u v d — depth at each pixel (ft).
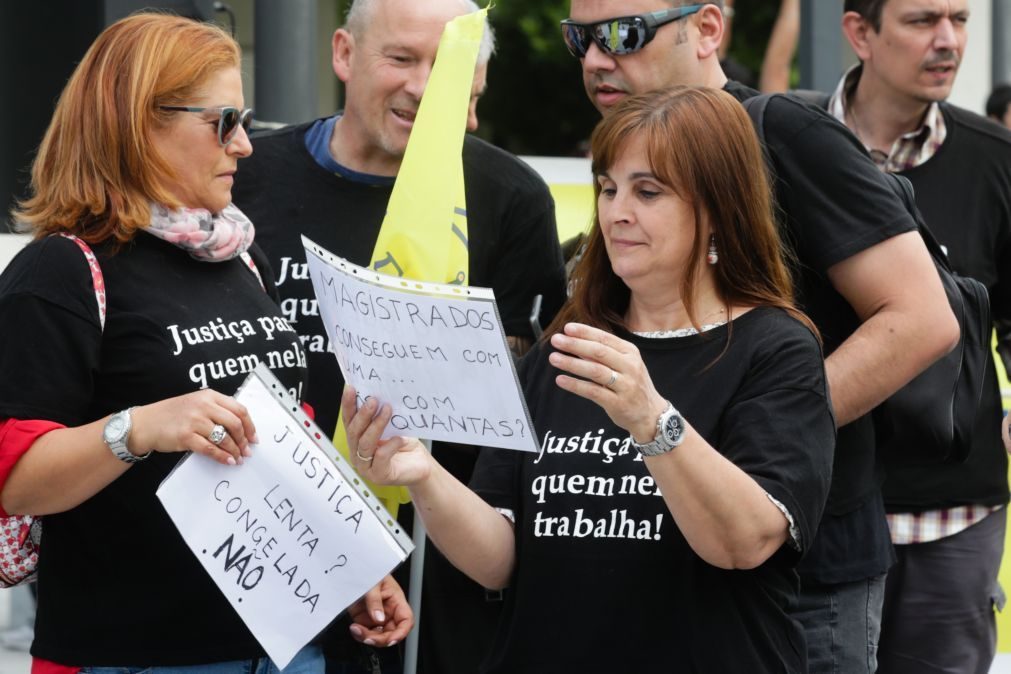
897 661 31.32
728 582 19.48
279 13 34.50
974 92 67.62
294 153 26.66
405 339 18.70
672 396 19.94
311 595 19.74
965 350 26.30
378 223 26.20
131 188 20.30
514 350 26.78
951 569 30.71
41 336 19.38
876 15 31.07
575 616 19.75
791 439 19.13
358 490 19.79
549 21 91.09
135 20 20.79
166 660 20.53
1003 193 31.27
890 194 23.77
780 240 23.21
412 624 23.16
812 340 20.03
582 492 19.95
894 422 24.99
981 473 30.76
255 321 21.59
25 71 26.13
